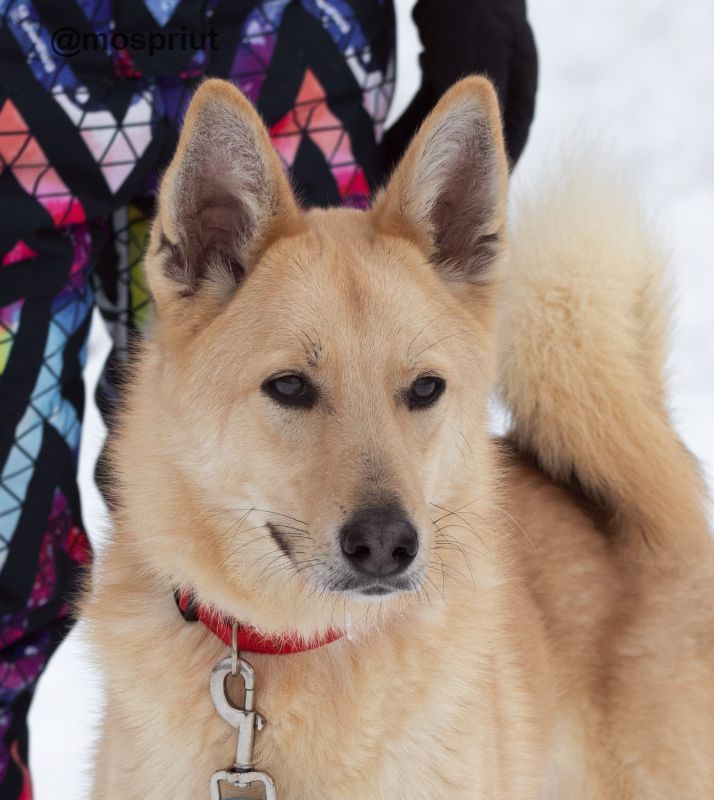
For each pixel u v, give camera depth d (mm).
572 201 4293
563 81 11867
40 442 3969
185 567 3281
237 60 4004
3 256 3730
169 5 3826
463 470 3477
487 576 3572
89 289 4113
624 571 4234
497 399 4398
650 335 4285
